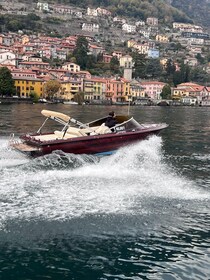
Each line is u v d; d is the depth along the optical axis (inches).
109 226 392.8
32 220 394.0
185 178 618.2
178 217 429.1
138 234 382.3
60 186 507.8
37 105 4067.4
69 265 324.5
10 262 324.5
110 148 738.2
